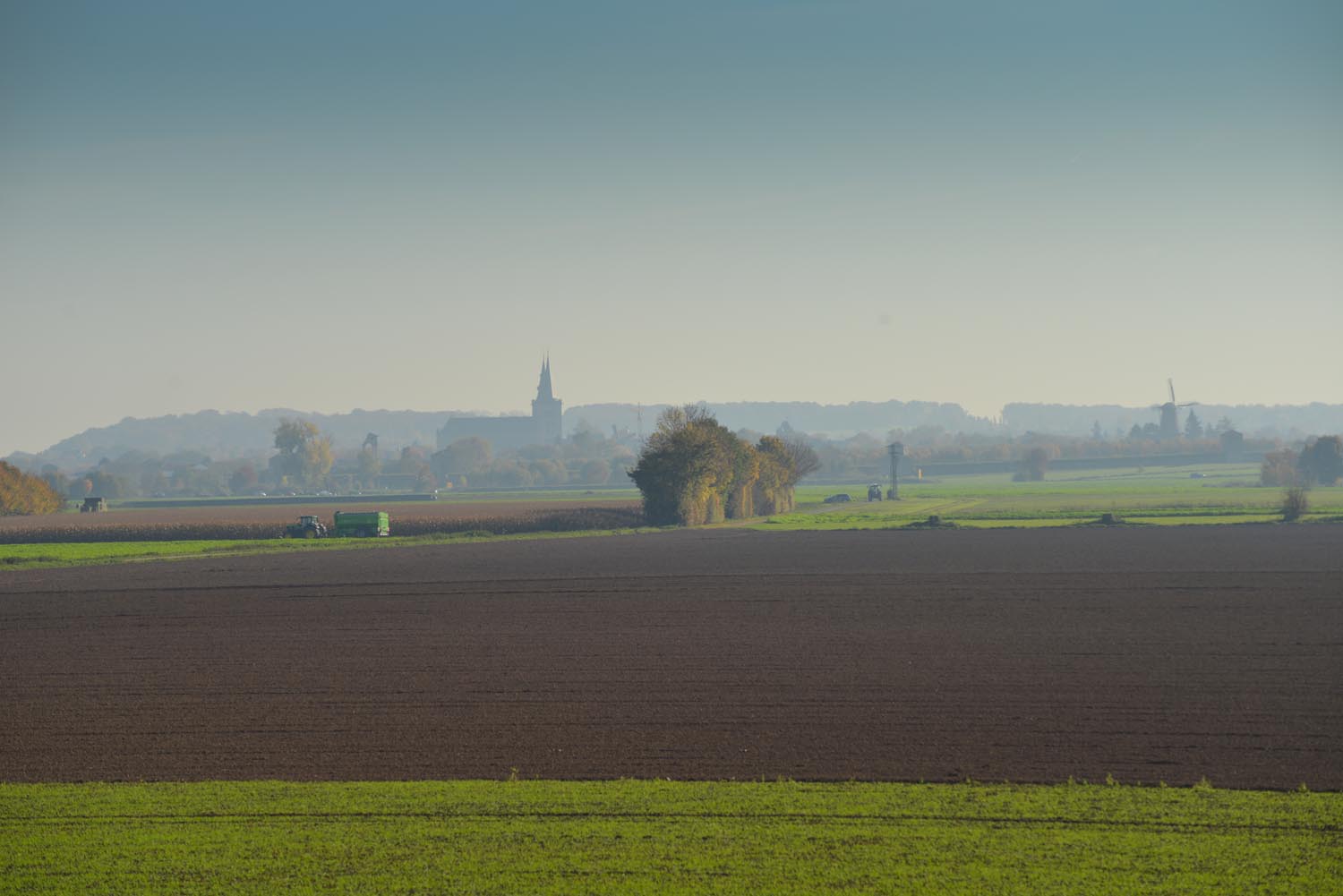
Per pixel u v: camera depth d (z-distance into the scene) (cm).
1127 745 10581
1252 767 9806
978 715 11819
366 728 11612
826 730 11250
